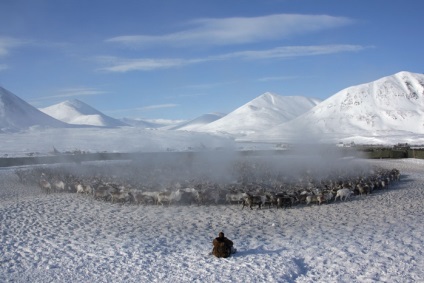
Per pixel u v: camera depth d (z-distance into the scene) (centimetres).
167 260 1895
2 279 1686
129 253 1992
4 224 2562
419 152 7869
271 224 2558
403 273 1719
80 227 2500
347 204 3195
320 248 2048
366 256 1922
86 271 1766
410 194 3638
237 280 1655
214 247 1939
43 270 1783
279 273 1716
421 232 2314
